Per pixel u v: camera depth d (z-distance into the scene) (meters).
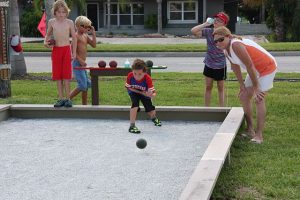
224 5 45.03
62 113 8.52
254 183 5.12
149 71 8.12
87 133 7.33
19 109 8.59
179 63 20.55
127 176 5.25
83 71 8.88
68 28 8.34
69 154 6.16
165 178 5.18
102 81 13.89
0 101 10.45
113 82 13.66
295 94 10.94
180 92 11.46
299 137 7.11
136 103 7.38
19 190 4.86
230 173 5.46
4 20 10.03
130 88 7.43
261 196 4.79
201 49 24.41
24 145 6.64
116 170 5.47
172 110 8.20
